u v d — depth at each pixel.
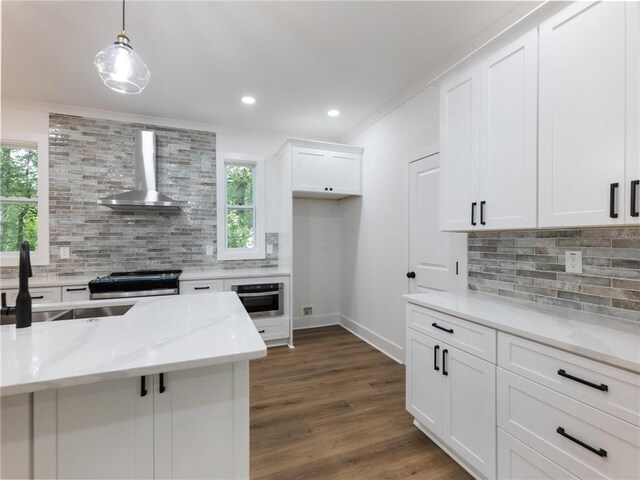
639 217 1.13
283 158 3.87
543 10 1.41
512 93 1.58
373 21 1.96
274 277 3.56
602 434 1.03
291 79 2.69
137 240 3.54
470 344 1.54
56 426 0.94
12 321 1.62
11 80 2.69
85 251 3.35
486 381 1.45
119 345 1.11
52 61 2.39
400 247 3.07
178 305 1.75
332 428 2.00
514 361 1.33
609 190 1.21
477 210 1.79
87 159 3.34
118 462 1.00
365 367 2.97
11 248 3.19
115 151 3.44
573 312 1.56
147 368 0.95
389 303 3.26
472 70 1.81
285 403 2.31
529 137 1.50
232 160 3.95
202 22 1.96
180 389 1.06
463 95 1.88
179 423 1.06
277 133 4.13
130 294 3.00
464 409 1.58
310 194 3.89
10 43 2.15
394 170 3.17
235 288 3.39
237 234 4.07
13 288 2.91
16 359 0.98
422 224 2.75
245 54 2.32
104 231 3.41
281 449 1.80
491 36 2.03
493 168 1.69
